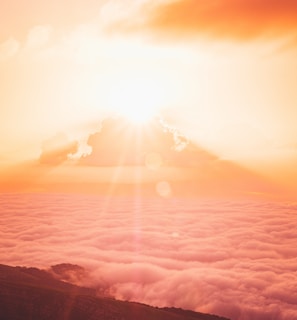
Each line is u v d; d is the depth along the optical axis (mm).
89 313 122062
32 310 117688
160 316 132750
